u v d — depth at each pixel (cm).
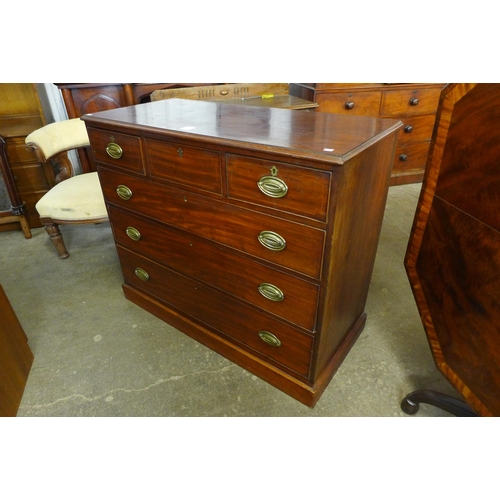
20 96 239
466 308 98
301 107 218
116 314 178
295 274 110
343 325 139
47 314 178
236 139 102
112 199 154
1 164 219
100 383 144
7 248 233
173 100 170
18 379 140
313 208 96
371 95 267
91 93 216
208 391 140
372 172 108
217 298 140
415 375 145
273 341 131
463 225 96
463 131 92
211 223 123
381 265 209
